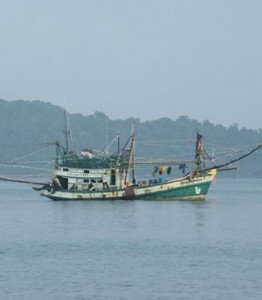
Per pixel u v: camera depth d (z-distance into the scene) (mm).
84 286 142875
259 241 196000
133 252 177875
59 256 172500
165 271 155625
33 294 137375
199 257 170750
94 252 177875
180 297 135875
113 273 153625
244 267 159000
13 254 175375
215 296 136500
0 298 134875
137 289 140875
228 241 195875
